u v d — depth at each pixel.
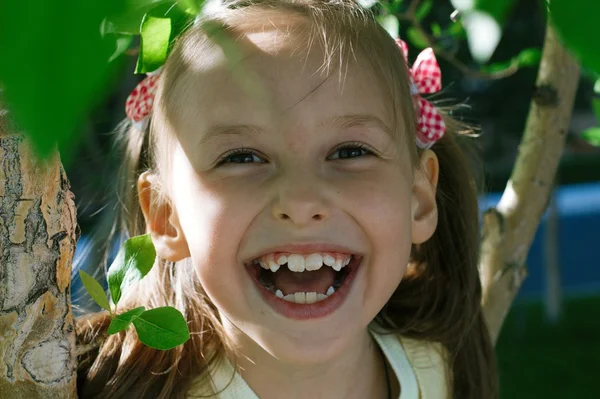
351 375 1.68
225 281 1.46
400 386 1.79
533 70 6.86
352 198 1.43
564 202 13.12
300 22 1.46
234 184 1.42
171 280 1.75
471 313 1.93
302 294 1.50
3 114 1.06
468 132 2.10
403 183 1.54
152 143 1.66
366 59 1.50
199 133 1.44
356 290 1.50
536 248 9.99
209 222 1.43
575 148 4.37
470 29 0.53
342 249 1.44
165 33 1.16
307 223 1.40
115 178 2.06
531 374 5.42
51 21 0.37
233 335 1.62
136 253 1.27
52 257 1.19
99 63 0.38
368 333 1.81
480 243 2.06
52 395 1.24
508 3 0.50
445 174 1.95
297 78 1.39
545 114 1.91
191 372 1.63
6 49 0.36
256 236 1.42
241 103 1.38
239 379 1.63
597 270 8.98
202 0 0.94
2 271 1.16
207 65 1.42
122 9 0.39
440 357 1.89
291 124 1.39
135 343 1.58
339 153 1.46
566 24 0.45
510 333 6.20
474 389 1.91
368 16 1.59
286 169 1.41
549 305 6.49
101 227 2.07
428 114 1.72
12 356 1.20
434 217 1.73
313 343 1.45
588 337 6.09
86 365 1.58
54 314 1.22
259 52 1.39
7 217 1.15
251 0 1.51
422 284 1.95
